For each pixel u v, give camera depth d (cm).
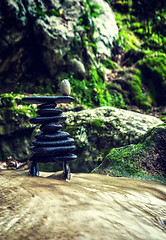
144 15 1079
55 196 145
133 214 144
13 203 123
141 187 240
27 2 694
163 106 841
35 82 736
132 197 185
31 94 695
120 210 145
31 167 254
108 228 110
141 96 835
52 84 733
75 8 793
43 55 730
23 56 729
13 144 595
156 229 130
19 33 687
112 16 998
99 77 827
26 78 744
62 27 740
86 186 198
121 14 1073
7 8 651
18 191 145
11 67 718
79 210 127
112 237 100
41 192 148
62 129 462
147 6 1084
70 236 94
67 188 172
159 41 1024
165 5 1107
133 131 421
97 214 126
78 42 785
